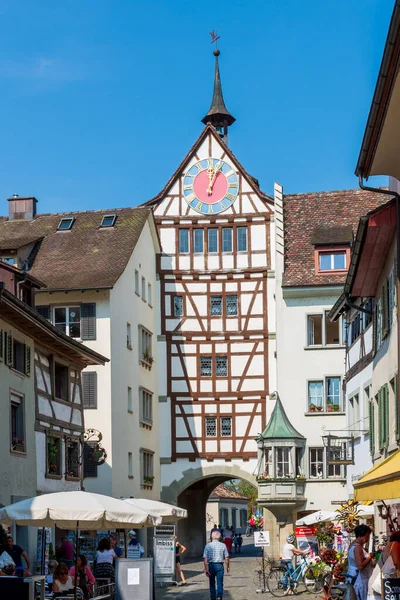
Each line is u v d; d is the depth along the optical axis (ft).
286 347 155.43
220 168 170.40
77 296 144.46
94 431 135.33
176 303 168.86
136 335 156.66
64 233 161.68
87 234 160.15
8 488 92.68
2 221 168.14
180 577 122.62
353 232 153.99
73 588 66.13
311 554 94.68
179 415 166.09
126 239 157.17
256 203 168.66
